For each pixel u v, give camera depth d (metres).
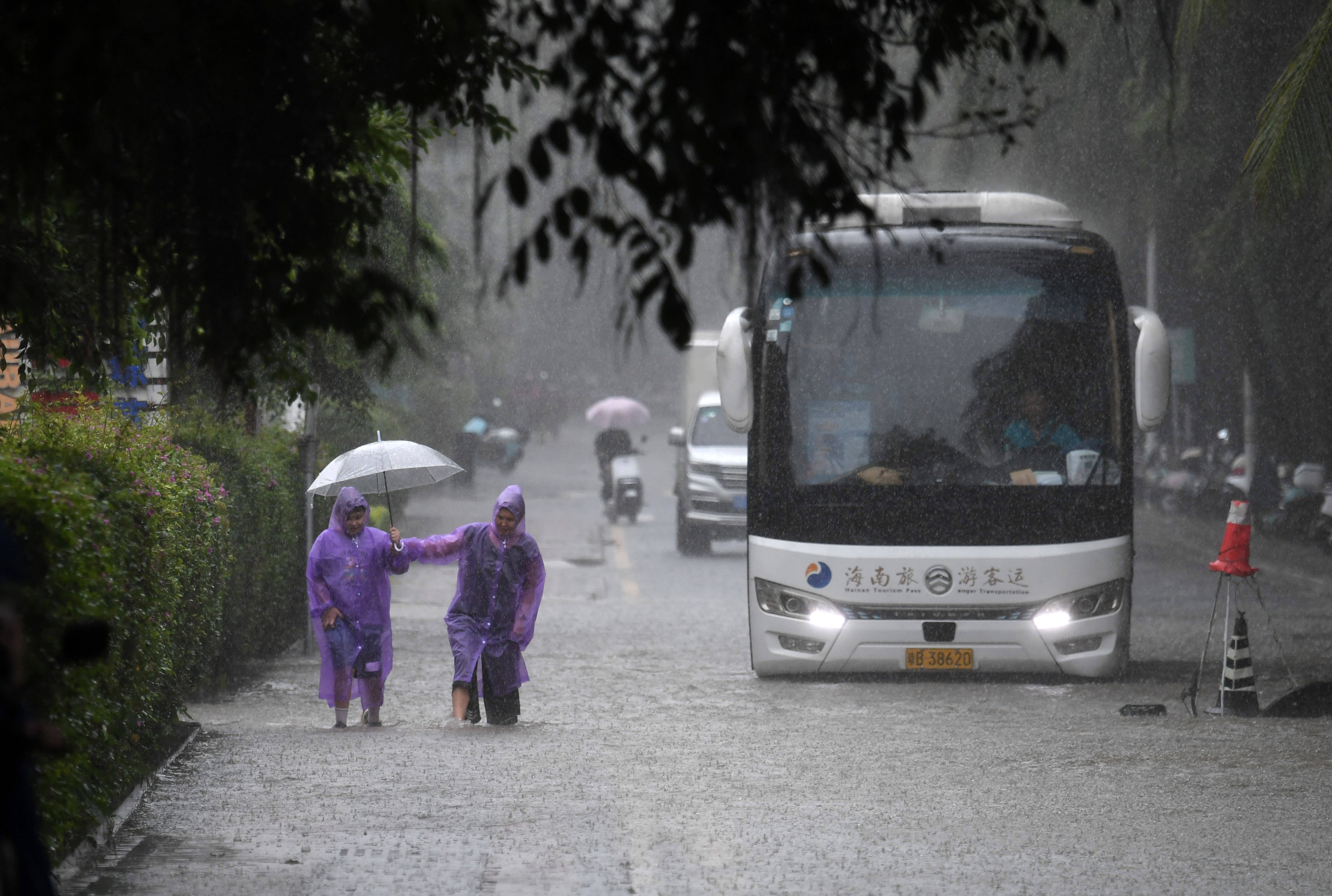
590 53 14.37
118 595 23.42
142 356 29.05
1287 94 45.88
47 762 19.80
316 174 17.41
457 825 23.81
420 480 40.19
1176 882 20.47
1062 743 32.06
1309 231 77.12
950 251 43.06
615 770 28.89
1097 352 42.88
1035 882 20.47
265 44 16.53
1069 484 42.41
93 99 15.67
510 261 14.66
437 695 41.12
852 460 42.88
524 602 35.56
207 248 16.94
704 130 14.35
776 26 14.70
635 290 14.56
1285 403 88.12
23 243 24.16
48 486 20.30
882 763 29.75
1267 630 56.06
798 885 20.31
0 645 11.43
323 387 51.00
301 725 35.75
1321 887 20.22
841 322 43.16
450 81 17.52
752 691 41.38
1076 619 42.06
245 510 41.78
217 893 19.62
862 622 42.25
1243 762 29.64
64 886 19.86
